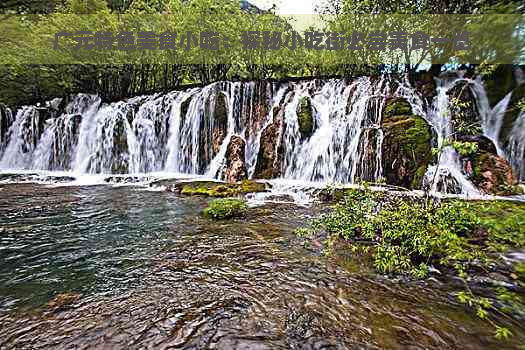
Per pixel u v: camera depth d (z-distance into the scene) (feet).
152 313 12.25
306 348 10.34
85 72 66.28
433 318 12.05
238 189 34.06
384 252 16.17
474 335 11.10
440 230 15.58
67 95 65.77
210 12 56.44
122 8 68.95
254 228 22.39
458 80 39.65
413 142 32.71
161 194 33.99
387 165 33.76
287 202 30.04
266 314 12.25
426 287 14.30
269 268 16.19
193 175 46.83
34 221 24.07
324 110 43.39
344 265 16.49
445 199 20.13
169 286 14.35
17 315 12.09
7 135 60.34
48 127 57.47
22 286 14.34
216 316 12.10
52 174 48.91
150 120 52.13
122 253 18.08
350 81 43.29
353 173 37.11
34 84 64.54
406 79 42.09
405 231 16.02
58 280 14.90
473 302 13.03
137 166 51.80
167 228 22.48
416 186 31.42
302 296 13.56
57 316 12.04
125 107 54.90
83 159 54.39
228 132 47.44
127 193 34.50
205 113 47.96
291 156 42.78
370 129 35.63
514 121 35.53
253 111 47.42
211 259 17.28
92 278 15.11
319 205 28.81
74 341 10.62
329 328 11.41
